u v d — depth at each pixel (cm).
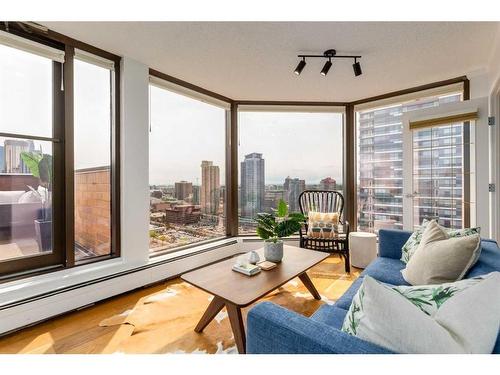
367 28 191
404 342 64
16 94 190
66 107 209
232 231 362
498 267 121
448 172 275
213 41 211
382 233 211
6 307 163
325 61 242
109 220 244
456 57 234
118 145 243
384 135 338
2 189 186
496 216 243
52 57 199
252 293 145
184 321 184
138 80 246
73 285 193
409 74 270
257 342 81
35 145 199
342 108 358
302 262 197
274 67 256
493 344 65
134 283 231
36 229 200
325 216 306
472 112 254
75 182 217
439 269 137
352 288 152
